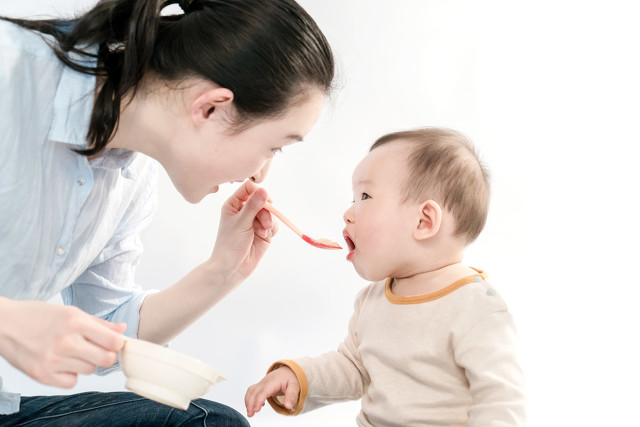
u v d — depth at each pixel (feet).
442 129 4.85
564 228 7.98
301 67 3.63
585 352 7.53
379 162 4.58
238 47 3.54
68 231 4.00
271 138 3.80
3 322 2.87
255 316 7.65
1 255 3.83
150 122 3.76
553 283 7.89
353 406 7.40
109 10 3.59
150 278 7.61
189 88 3.62
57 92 3.66
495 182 8.04
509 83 8.09
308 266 7.76
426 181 4.40
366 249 4.48
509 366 3.98
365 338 4.53
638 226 7.90
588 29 8.05
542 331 7.69
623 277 7.84
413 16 7.98
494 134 8.09
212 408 4.47
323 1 7.91
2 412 4.09
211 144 3.75
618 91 8.03
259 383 4.45
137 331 4.68
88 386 7.09
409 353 4.23
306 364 4.53
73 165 3.90
